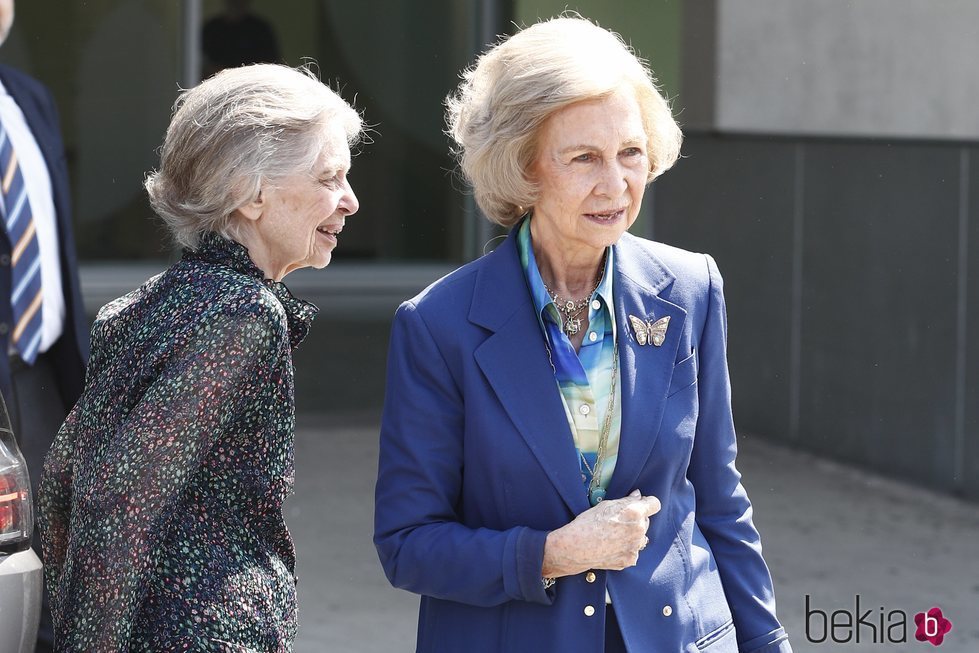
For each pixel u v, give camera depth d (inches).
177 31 722.2
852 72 581.9
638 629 186.1
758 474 617.9
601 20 590.2
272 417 173.8
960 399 582.6
